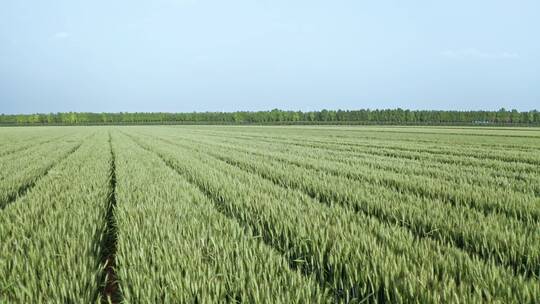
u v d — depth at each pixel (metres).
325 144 27.34
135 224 5.52
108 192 8.71
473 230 5.03
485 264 4.07
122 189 8.74
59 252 4.41
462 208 6.60
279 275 3.75
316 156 17.62
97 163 14.84
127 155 18.67
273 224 5.61
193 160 15.51
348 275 3.73
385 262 3.81
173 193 8.20
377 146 25.47
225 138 36.16
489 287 3.37
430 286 3.42
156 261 4.11
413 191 8.81
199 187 9.84
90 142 30.64
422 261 3.97
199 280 3.58
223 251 4.30
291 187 9.60
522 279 3.45
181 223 5.58
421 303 3.17
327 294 3.49
